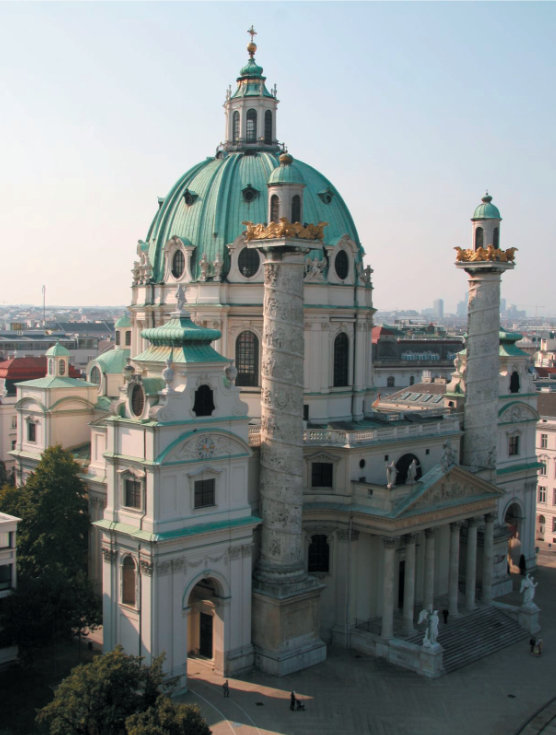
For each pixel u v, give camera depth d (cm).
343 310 9644
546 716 7256
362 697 7475
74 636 8325
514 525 11700
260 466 8219
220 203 9606
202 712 7025
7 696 7219
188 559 7331
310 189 9850
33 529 8688
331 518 8656
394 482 8906
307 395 9412
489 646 8744
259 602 7938
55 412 9969
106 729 5847
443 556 9800
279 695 7425
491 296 9888
